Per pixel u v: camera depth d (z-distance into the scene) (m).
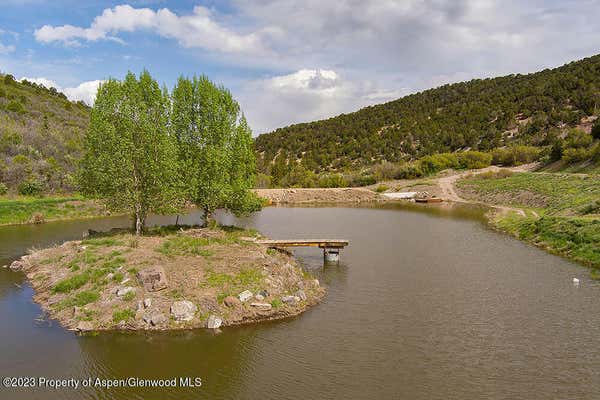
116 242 26.56
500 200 67.31
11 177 58.53
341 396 13.34
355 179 103.00
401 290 23.69
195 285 19.98
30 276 24.50
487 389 13.77
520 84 171.62
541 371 14.90
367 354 16.08
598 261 28.02
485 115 150.88
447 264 29.45
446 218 54.22
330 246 30.31
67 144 81.69
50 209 51.59
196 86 32.56
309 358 15.73
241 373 14.65
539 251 33.28
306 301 21.14
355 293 23.12
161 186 29.47
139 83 30.64
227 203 33.62
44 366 14.96
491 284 24.75
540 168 87.06
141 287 19.66
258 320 18.78
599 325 18.80
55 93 141.62
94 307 18.83
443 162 105.00
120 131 29.53
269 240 30.19
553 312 20.33
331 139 163.12
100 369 14.81
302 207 71.69
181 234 29.31
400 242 37.72
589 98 125.44
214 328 17.77
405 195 83.06
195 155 32.06
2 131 73.31
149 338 16.92
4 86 115.50
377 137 155.38
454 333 18.00
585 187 53.50
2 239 37.31
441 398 13.27
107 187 30.39
